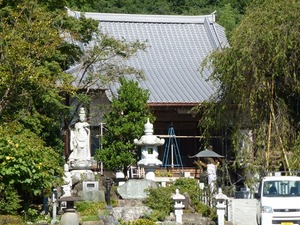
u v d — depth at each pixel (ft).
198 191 110.73
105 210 101.24
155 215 100.78
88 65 132.77
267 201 92.02
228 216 102.58
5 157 72.64
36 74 99.25
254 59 118.73
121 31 186.39
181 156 159.12
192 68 172.65
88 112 137.69
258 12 122.21
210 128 134.21
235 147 123.75
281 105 122.72
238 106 123.13
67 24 120.88
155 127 157.79
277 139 120.98
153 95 154.92
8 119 101.04
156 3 273.75
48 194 92.22
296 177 95.50
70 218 80.33
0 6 110.93
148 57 176.45
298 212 90.84
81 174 112.88
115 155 128.57
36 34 102.94
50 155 85.51
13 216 77.20
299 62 119.96
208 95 155.94
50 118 111.65
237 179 140.87
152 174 118.21
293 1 121.49
